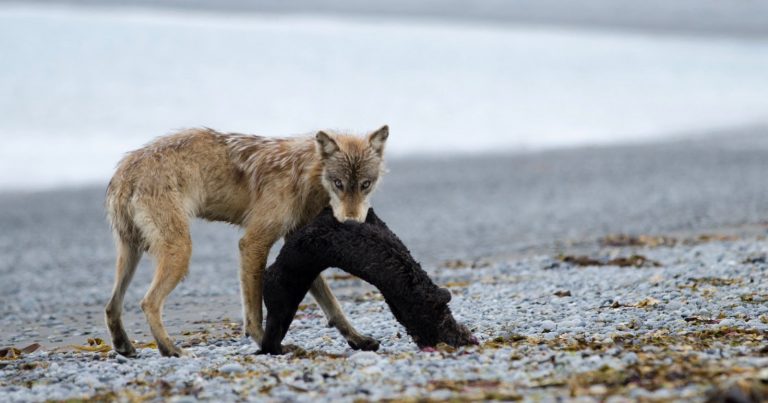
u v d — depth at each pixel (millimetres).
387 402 5930
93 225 23156
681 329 8289
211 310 12359
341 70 70875
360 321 10344
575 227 19953
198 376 7137
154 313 8633
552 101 57094
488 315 9977
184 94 54094
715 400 5441
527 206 23766
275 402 6109
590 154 34656
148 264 18172
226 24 114312
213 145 9352
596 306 10102
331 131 9719
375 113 49844
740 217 19484
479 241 18828
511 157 34531
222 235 21547
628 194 24891
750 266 12367
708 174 28125
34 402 6609
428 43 99750
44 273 17141
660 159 32375
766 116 49469
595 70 78438
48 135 39469
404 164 32906
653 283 11508
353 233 7883
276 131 44000
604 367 6500
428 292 7684
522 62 83188
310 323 10461
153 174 8898
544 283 12398
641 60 89375
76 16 112750
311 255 7980
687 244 16016
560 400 5746
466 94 59406
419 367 6855
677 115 50719
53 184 29625
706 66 84812
